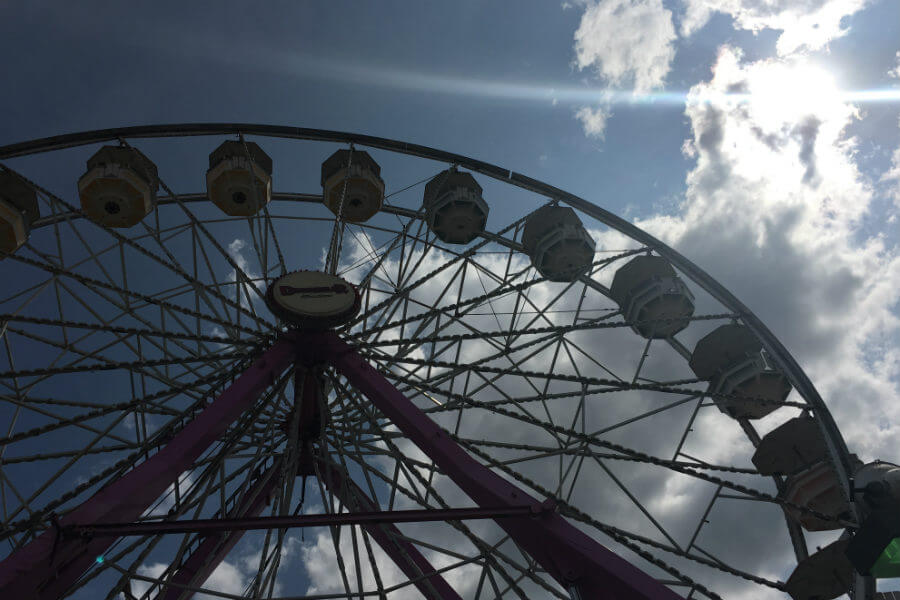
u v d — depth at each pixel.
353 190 23.78
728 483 15.43
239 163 22.17
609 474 17.45
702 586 12.45
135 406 15.59
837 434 17.50
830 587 18.75
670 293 23.66
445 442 14.46
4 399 18.17
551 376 18.03
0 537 11.78
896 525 6.97
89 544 11.19
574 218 25.59
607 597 11.31
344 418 19.52
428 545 16.33
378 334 19.38
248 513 19.34
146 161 21.67
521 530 12.26
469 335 18.72
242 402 15.31
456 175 25.16
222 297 18.89
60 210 21.23
